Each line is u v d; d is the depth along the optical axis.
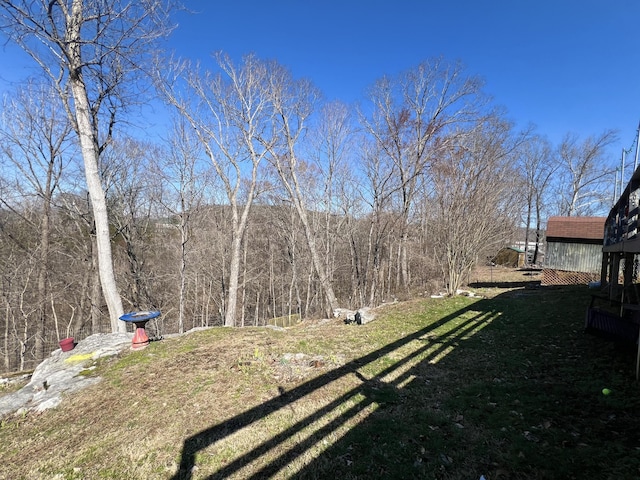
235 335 6.96
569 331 6.53
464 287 15.72
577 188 34.16
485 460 2.72
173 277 19.52
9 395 4.75
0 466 2.97
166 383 4.48
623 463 2.55
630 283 9.46
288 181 16.81
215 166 13.53
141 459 2.94
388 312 9.62
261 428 3.34
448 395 3.98
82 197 14.22
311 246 15.12
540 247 39.69
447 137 15.02
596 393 3.78
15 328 15.09
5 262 14.45
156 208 18.41
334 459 2.82
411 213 18.34
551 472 2.53
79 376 4.99
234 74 13.30
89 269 15.05
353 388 4.23
